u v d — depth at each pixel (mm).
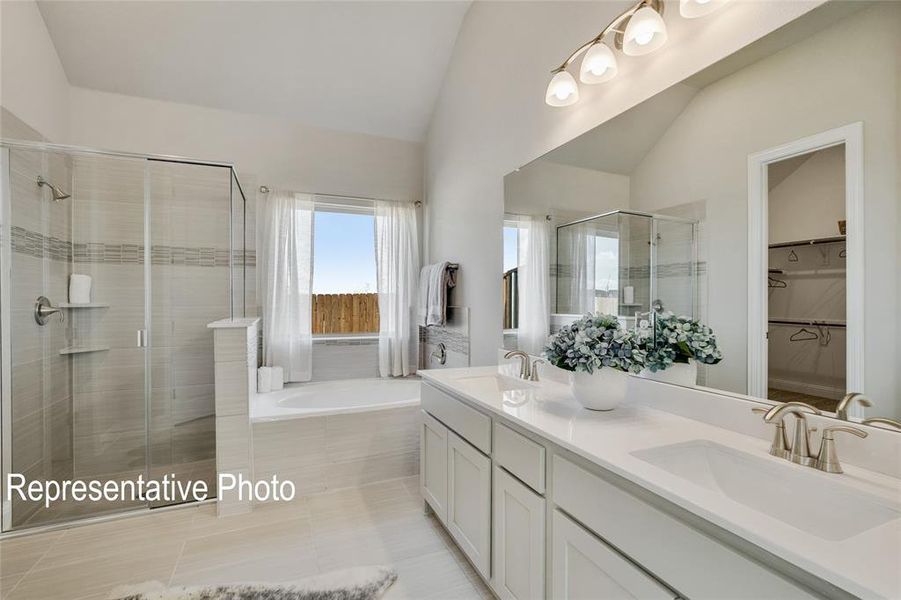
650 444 1148
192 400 2869
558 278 2070
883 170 954
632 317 1645
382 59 3139
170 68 2924
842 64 1027
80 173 2617
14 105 2244
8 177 2146
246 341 2348
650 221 1565
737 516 765
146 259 2635
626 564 987
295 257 3363
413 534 2076
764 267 1203
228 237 3018
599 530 1079
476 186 2869
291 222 3355
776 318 1174
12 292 2162
